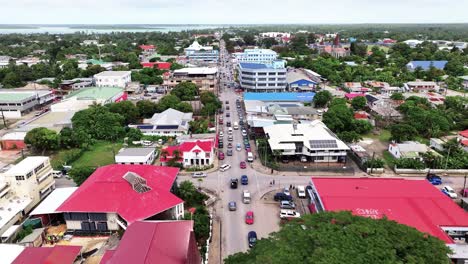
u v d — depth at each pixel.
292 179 78.56
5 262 45.28
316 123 98.06
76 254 47.44
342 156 86.75
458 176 80.25
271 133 93.44
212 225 60.38
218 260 51.34
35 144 91.50
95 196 58.72
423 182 65.94
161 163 85.25
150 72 192.88
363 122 109.06
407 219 52.91
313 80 176.75
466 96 151.00
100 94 139.25
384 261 33.06
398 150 88.12
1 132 110.31
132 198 57.81
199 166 83.69
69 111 121.62
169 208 57.03
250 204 67.69
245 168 84.19
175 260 40.19
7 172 63.97
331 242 36.16
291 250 36.16
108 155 92.81
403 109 121.38
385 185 64.25
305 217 42.59
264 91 167.38
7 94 136.62
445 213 54.94
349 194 60.19
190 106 126.94
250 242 54.47
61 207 56.88
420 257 34.62
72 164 86.19
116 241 54.88
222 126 117.50
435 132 103.44
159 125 107.19
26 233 55.34
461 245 48.47
